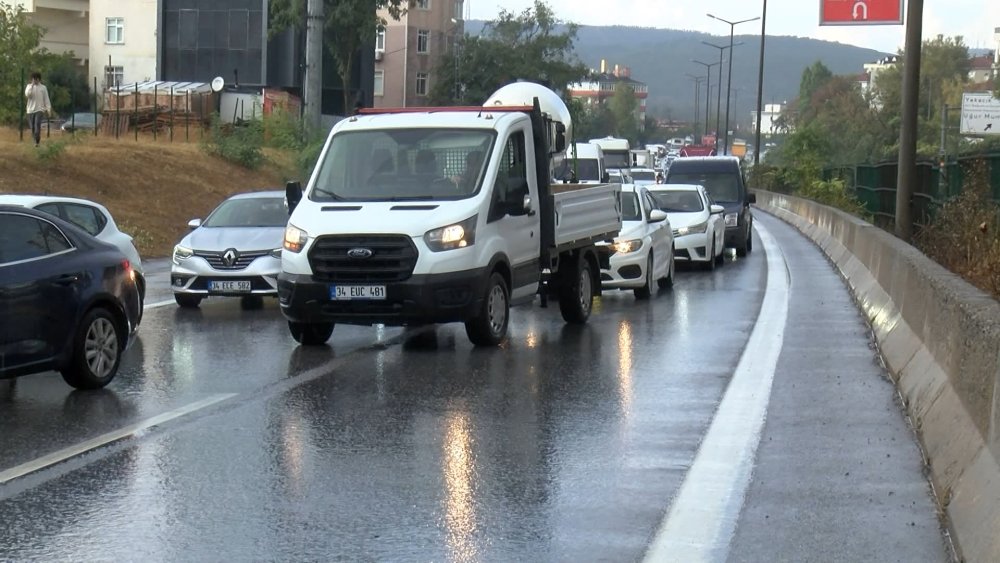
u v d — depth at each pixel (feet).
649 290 84.89
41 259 46.09
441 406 44.39
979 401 29.55
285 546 27.53
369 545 27.58
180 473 34.35
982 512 25.61
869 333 63.93
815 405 43.88
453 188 60.29
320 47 143.95
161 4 323.16
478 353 57.93
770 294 86.84
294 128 198.70
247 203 85.05
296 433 39.73
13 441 38.50
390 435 39.37
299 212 60.13
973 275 68.08
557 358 56.18
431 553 26.96
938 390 37.47
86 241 48.98
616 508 30.53
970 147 177.99
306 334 60.90
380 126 63.36
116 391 47.78
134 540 27.99
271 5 299.99
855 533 28.04
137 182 145.07
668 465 35.12
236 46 320.29
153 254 122.11
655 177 237.66
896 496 31.24
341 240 57.98
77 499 31.58
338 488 32.65
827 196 200.23
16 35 197.16
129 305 50.19
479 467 34.99
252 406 44.50
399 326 69.10
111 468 34.96
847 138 435.12
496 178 60.95
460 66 392.06
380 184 61.16
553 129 88.33
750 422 41.06
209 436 39.27
